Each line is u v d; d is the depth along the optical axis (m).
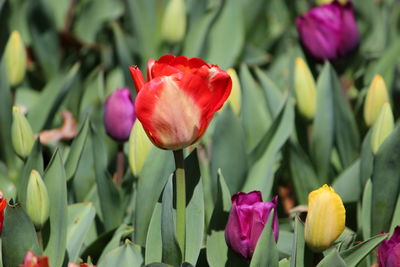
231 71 1.88
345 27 2.01
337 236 1.65
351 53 2.03
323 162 1.96
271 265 1.66
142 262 1.73
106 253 1.76
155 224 1.73
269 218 1.65
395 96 2.11
